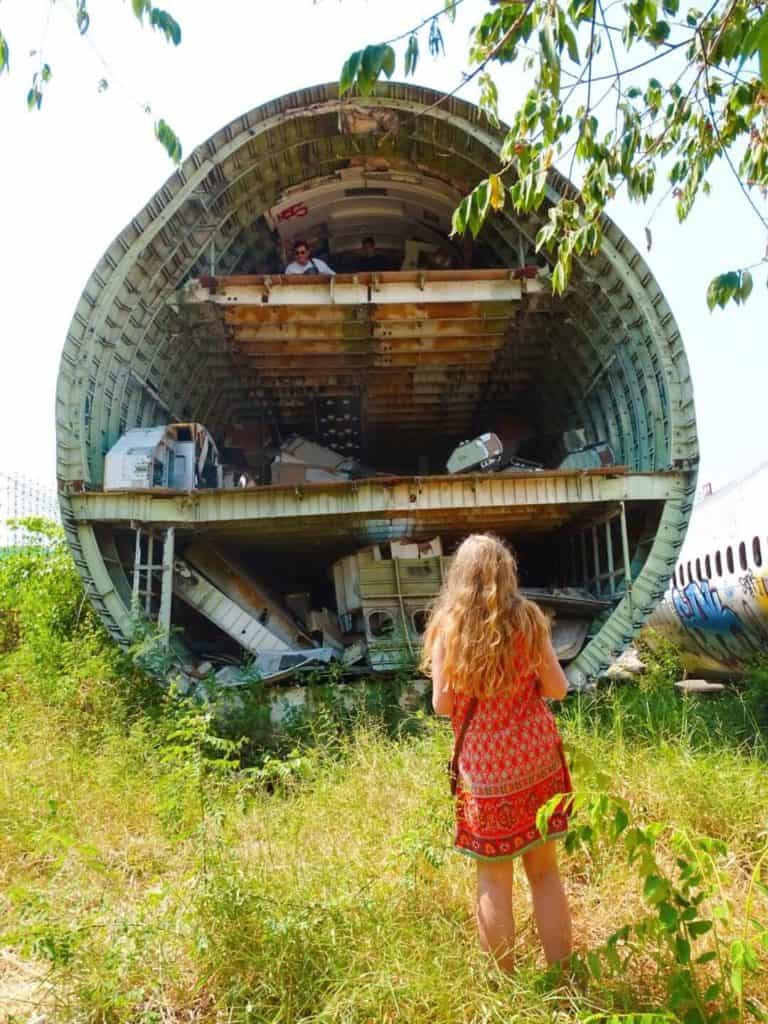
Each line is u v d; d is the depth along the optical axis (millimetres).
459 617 3477
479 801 3402
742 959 2715
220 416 14875
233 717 8352
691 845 2973
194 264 11148
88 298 9898
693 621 14750
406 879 4016
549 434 15070
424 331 12062
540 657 3484
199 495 9438
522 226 11125
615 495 9680
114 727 7754
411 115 10695
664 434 10148
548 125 4914
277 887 3967
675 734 7465
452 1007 3055
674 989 2877
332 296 10625
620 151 5289
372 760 6629
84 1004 3262
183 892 3896
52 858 4867
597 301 10969
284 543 11508
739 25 4258
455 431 16531
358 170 12102
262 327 11883
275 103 10500
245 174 11016
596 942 3766
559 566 13914
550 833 3400
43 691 9484
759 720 8273
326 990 3236
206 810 5020
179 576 10641
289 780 6305
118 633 9500
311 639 11133
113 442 10406
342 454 16844
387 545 10547
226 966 3420
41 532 14758
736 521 12242
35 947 3361
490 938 3363
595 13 4250
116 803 5848
